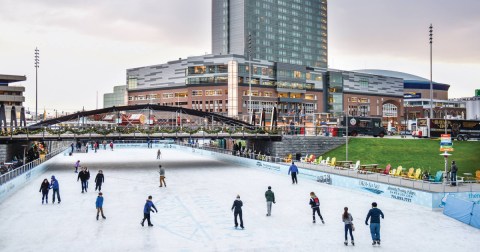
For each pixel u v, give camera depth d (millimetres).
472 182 33000
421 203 28203
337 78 177375
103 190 36375
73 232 21859
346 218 19453
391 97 199250
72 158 73375
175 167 57688
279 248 18969
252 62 152000
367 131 76250
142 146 117938
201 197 32844
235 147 75500
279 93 160000
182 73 160375
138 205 29469
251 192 35344
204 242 19969
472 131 63500
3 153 51094
